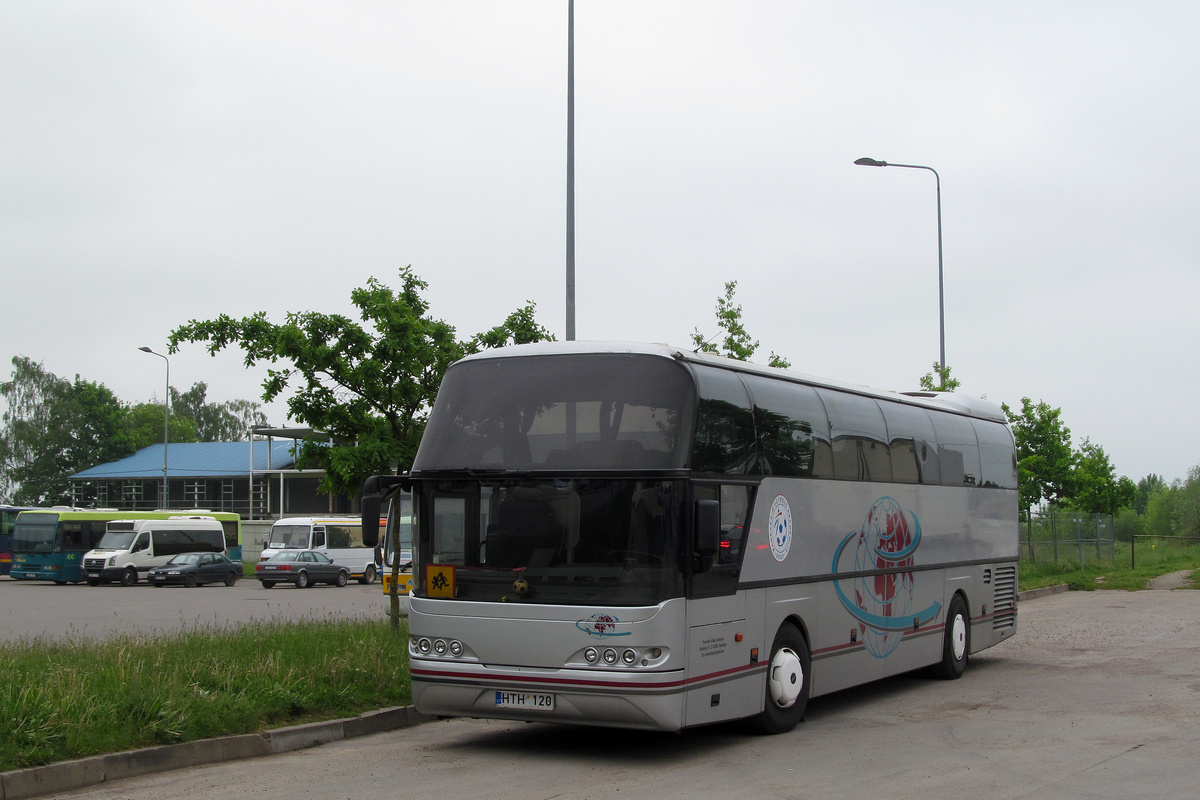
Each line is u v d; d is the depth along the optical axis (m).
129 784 8.52
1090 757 9.30
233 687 10.95
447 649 9.72
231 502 79.12
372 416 16.08
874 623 12.95
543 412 9.80
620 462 9.41
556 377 9.89
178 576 46.47
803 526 11.48
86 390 96.75
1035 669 15.87
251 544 66.75
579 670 9.19
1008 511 17.70
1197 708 11.78
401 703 11.82
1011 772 8.76
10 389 99.12
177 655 12.59
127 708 9.50
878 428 13.53
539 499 9.59
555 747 10.28
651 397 9.59
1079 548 37.78
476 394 10.17
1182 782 8.32
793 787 8.35
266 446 82.75
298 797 8.07
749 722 10.70
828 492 12.06
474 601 9.62
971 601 15.96
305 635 15.09
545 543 9.49
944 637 14.95
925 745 10.09
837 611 12.07
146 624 24.64
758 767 9.19
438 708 9.77
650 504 9.30
